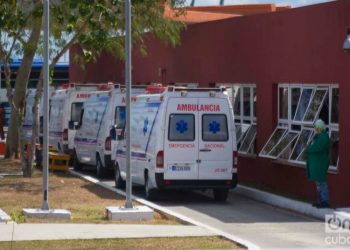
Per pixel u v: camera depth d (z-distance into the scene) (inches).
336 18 792.9
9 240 559.8
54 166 1130.0
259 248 552.1
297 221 711.1
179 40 1181.1
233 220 719.1
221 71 1084.5
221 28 1081.4
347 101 771.4
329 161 762.8
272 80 940.6
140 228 625.9
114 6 947.3
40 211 673.6
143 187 952.9
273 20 935.0
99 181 1024.9
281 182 912.3
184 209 797.9
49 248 533.6
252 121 1018.1
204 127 831.7
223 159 833.5
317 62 832.9
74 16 925.8
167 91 831.7
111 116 1064.8
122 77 1513.3
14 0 929.5
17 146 1295.5
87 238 573.0
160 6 1119.6
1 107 1790.1
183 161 824.9
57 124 1311.5
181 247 545.3
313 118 858.1
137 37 1206.9
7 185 920.9
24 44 1106.1
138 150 889.5
